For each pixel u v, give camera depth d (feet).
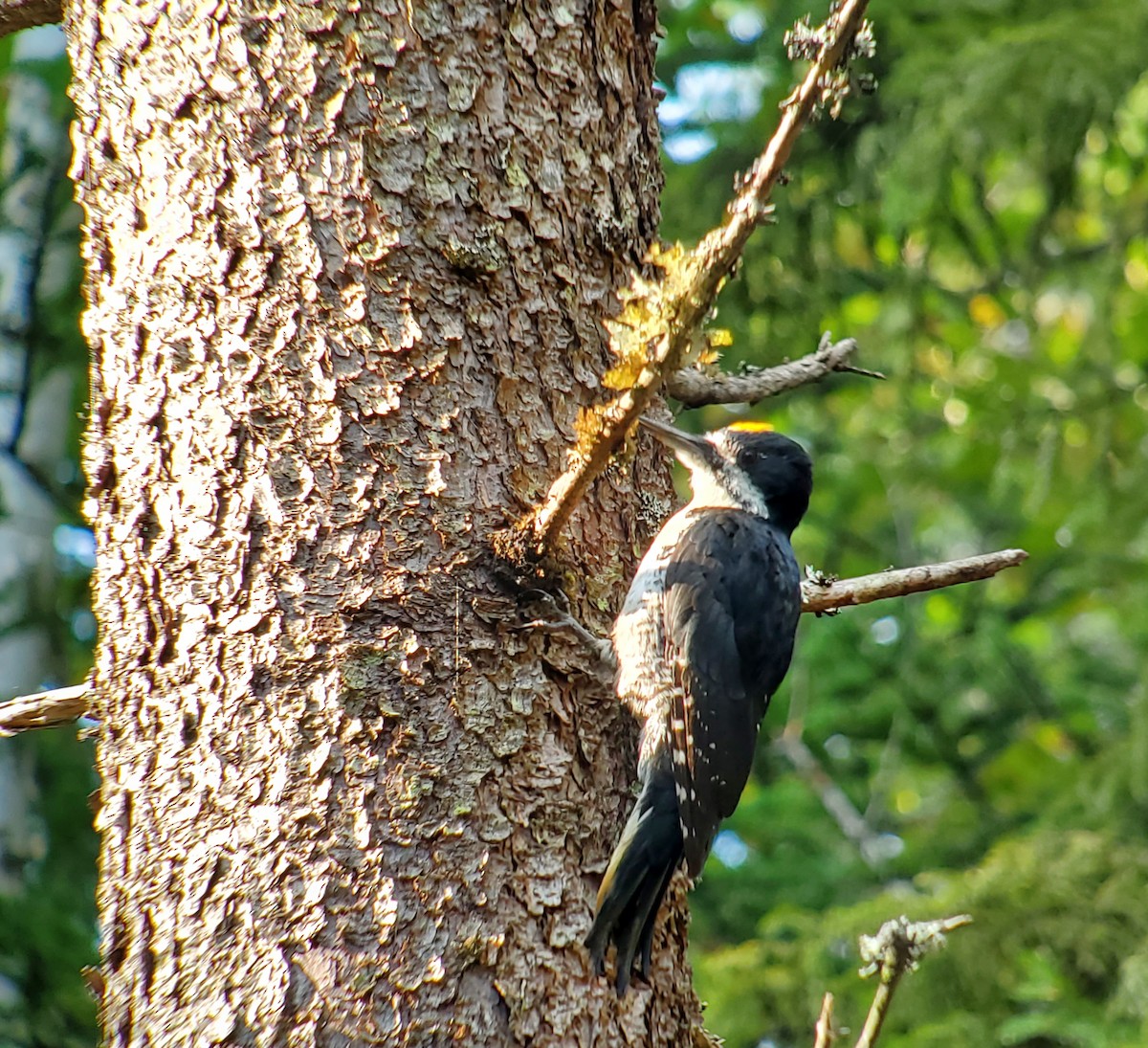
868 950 19.52
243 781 21.81
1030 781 60.75
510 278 24.03
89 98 24.89
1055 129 50.47
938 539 75.77
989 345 74.08
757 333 53.83
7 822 51.85
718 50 58.75
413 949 21.34
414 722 22.09
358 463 22.70
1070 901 45.01
